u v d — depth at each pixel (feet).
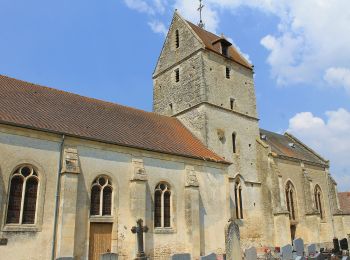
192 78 114.01
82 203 68.44
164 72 127.54
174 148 89.30
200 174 91.04
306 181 134.62
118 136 79.77
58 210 64.59
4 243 57.41
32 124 65.31
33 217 62.44
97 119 84.28
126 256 72.08
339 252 98.94
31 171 63.82
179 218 83.97
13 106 70.03
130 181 76.59
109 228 71.92
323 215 143.95
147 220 77.41
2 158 60.23
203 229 86.94
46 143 66.39
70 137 69.46
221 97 113.91
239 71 124.67
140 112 104.94
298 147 161.48
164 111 123.34
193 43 116.78
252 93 126.41
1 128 61.31
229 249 69.10
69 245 63.10
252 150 118.32
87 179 70.13
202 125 106.22
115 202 73.36
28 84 84.43
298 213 128.57
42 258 61.11
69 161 66.95
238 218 104.78
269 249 100.89
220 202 93.35
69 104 85.15
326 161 154.10
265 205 113.50
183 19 123.95
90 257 67.56
